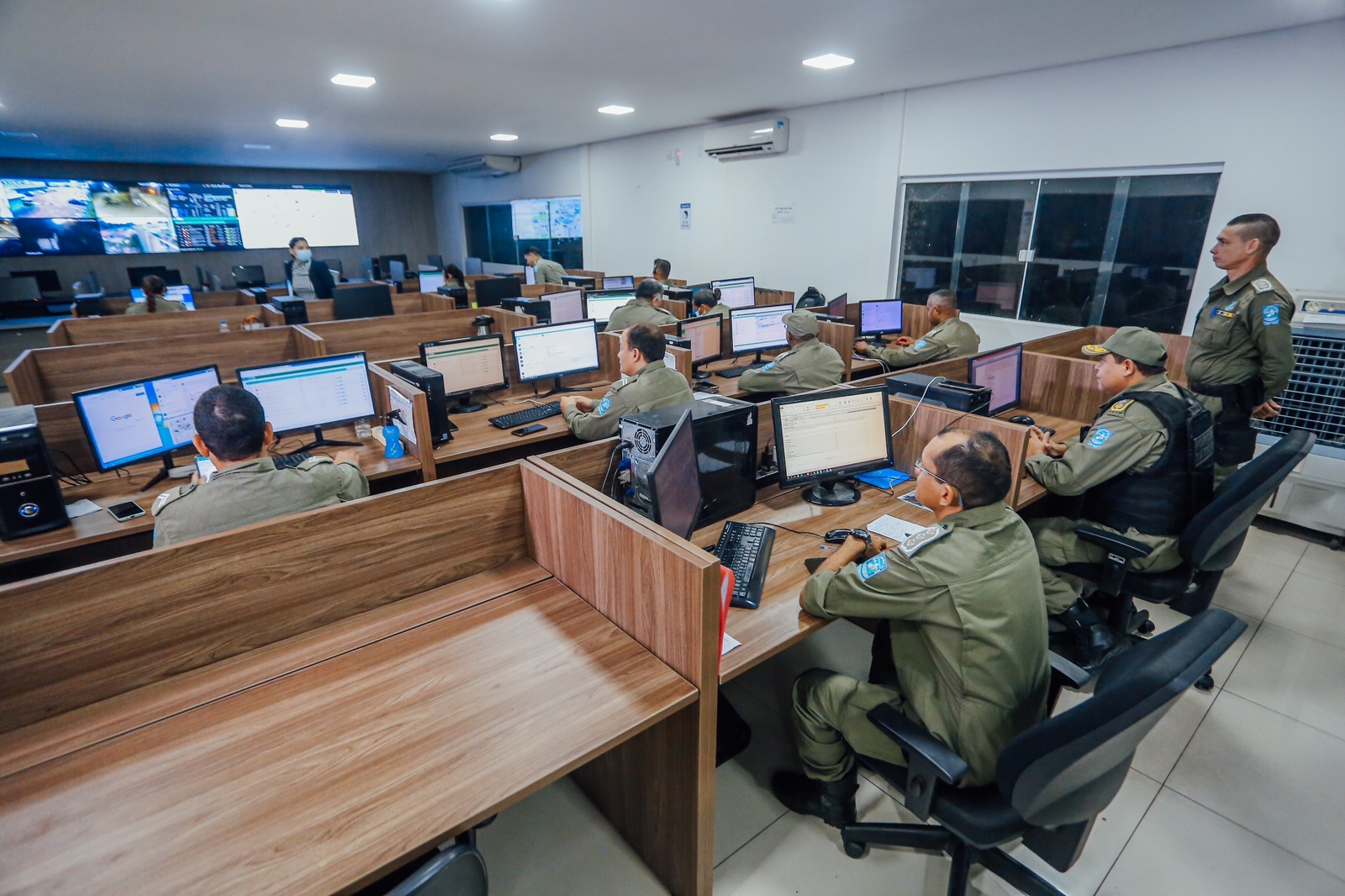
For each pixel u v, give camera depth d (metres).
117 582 1.18
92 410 2.19
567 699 1.22
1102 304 4.43
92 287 8.34
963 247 5.12
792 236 6.24
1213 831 1.70
